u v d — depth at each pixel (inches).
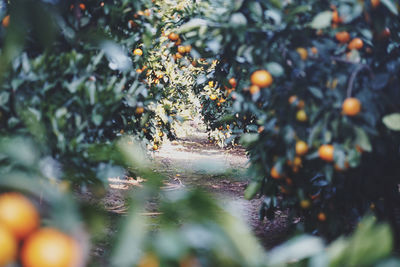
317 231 119.6
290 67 100.1
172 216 20.2
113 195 170.9
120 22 123.7
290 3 98.8
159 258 19.4
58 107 82.3
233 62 120.3
